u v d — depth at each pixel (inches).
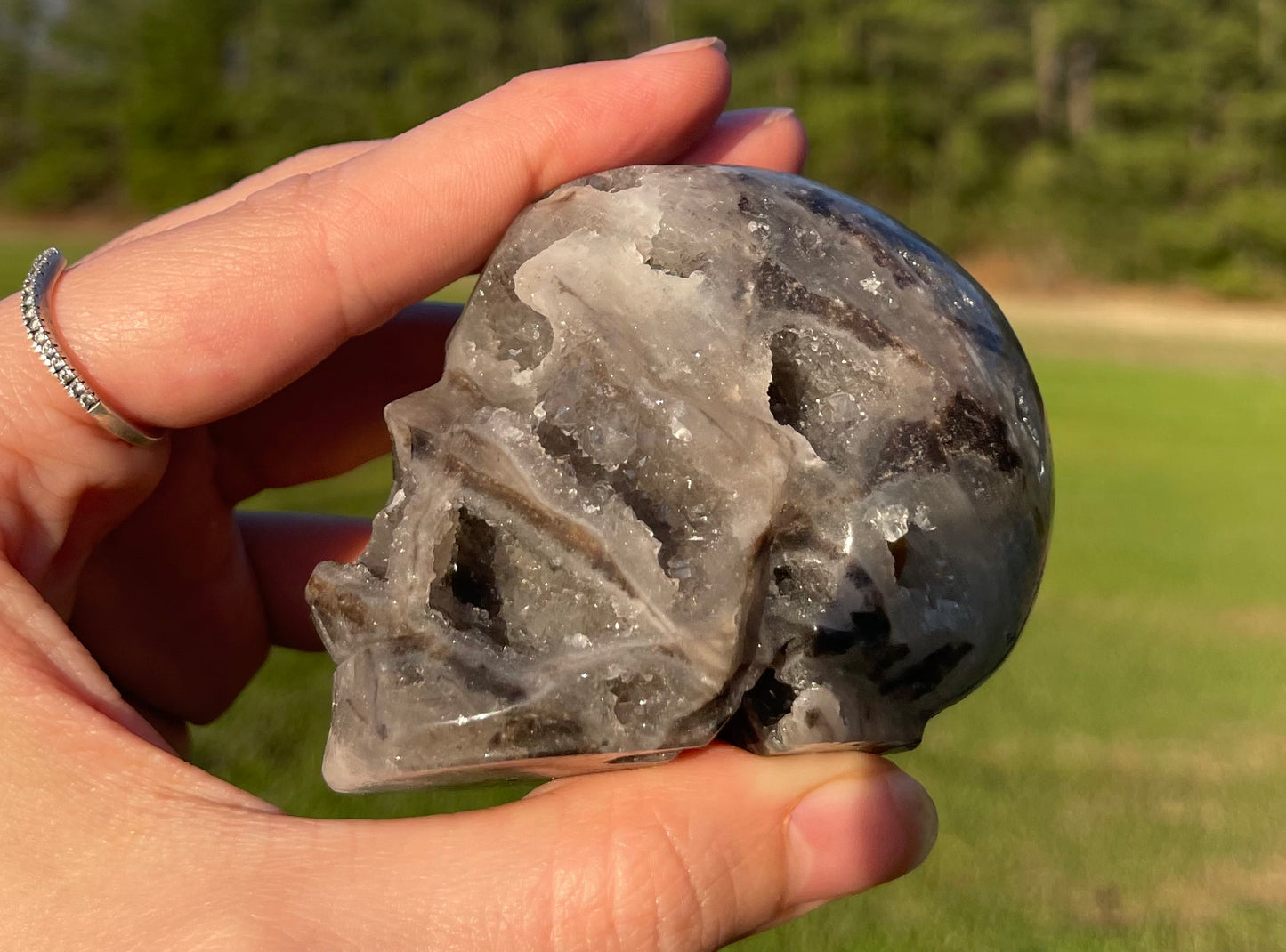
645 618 4.1
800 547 4.3
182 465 6.2
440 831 4.0
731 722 4.4
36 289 4.8
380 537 4.4
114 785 3.9
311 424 6.7
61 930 3.7
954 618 4.3
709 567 4.2
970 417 4.4
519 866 3.9
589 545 4.2
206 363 4.9
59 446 4.8
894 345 4.4
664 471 4.3
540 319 4.6
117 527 6.0
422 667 4.2
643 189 4.6
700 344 4.3
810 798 4.2
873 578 4.2
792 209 4.6
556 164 5.2
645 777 4.2
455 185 5.1
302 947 3.7
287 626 7.2
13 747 3.9
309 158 6.6
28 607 4.3
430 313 6.8
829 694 4.3
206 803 4.0
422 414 4.5
